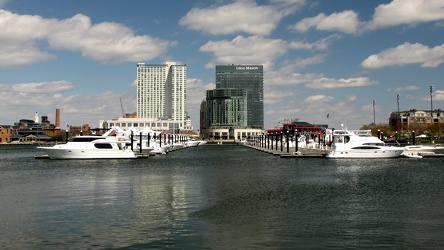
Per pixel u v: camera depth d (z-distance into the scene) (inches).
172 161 4847.4
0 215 1622.8
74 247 1214.3
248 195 2112.5
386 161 4426.7
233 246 1221.7
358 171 3353.8
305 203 1876.2
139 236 1322.6
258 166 4028.1
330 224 1472.7
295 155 5398.6
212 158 5506.9
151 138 7229.3
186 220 1536.7
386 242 1252.5
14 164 4389.8
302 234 1344.7
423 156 4965.6
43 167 3937.0
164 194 2149.4
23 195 2134.6
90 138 4899.1
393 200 1936.5
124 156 5007.4
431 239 1279.5
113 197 2053.4
